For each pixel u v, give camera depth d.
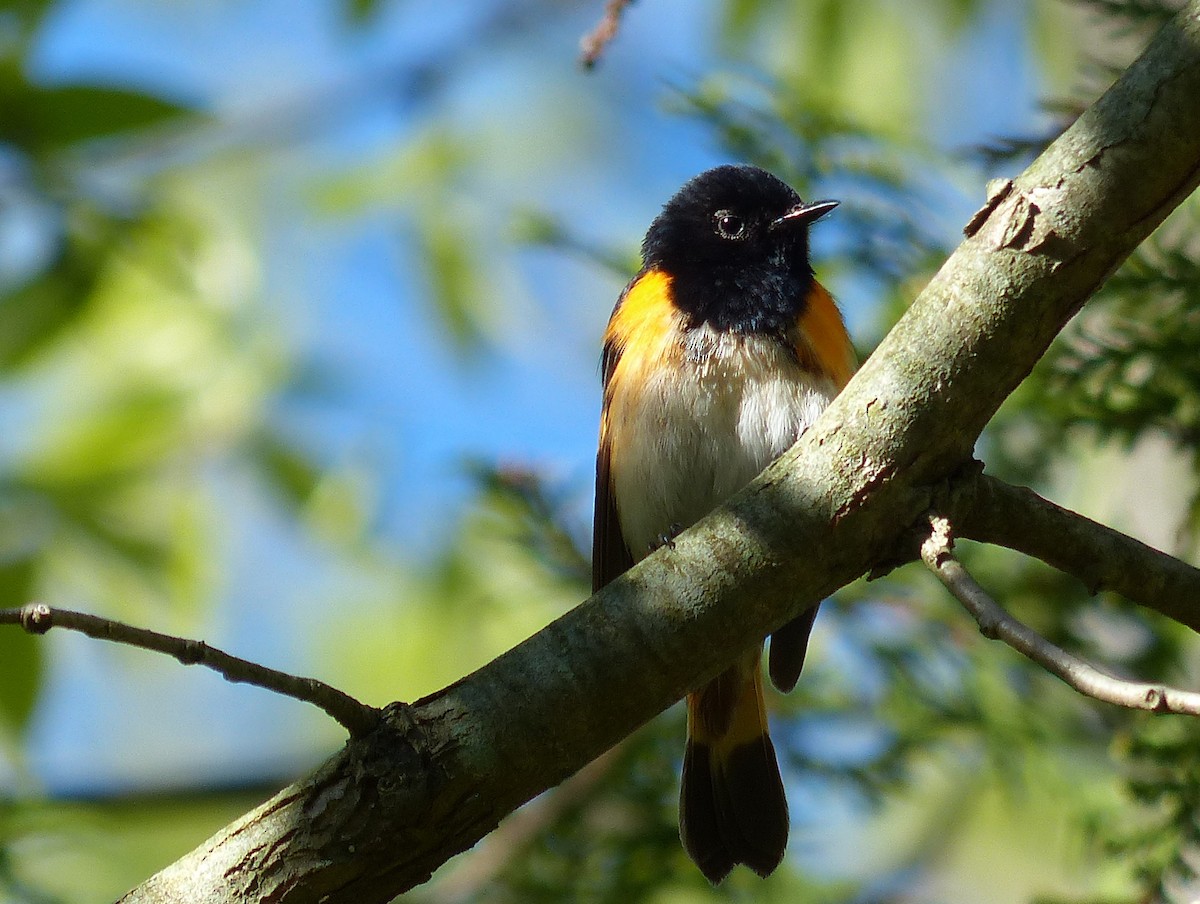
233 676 4.77
